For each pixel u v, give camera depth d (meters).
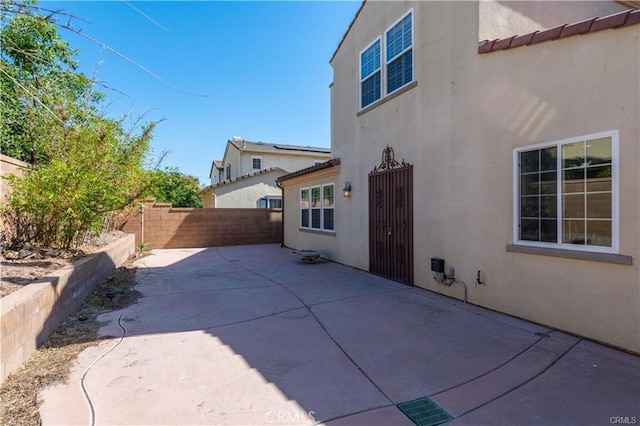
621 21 3.87
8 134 8.17
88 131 6.99
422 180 7.01
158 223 14.91
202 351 4.03
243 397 3.02
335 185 10.72
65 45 8.55
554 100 4.61
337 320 5.14
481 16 5.69
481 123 5.67
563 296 4.54
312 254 10.57
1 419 2.64
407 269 7.48
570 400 2.96
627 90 3.89
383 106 8.25
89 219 7.16
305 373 3.49
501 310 5.39
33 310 3.89
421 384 3.27
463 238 6.05
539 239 4.85
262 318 5.28
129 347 4.14
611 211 4.04
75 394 3.03
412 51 7.28
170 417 2.71
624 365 3.59
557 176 4.60
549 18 6.54
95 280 7.06
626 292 3.91
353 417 2.75
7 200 6.25
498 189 5.40
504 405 2.90
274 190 22.84
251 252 13.56
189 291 7.05
